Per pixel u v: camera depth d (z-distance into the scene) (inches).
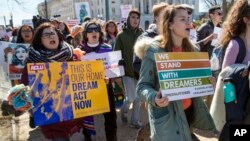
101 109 157.9
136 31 235.5
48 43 156.4
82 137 231.1
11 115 297.4
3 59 282.2
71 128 159.0
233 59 130.3
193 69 121.0
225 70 123.2
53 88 146.5
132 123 241.9
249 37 130.9
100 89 158.2
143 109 272.8
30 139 235.8
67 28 387.9
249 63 116.6
